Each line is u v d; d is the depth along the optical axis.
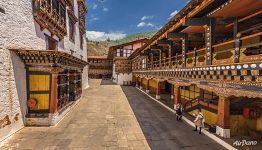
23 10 13.45
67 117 15.86
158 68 24.39
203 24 12.09
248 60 8.51
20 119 12.70
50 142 10.48
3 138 10.74
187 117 15.63
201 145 10.39
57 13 20.28
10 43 11.82
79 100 23.81
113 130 12.66
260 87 7.71
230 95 9.85
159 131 12.60
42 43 16.78
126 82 49.19
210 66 11.66
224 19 11.98
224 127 10.95
